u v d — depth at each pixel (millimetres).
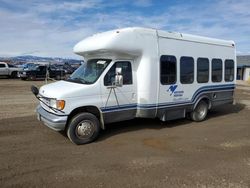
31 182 4531
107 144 6637
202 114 9406
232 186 4449
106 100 6910
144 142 6844
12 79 28672
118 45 6859
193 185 4469
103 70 6898
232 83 10414
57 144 6527
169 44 7945
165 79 7887
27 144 6473
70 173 4891
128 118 7449
